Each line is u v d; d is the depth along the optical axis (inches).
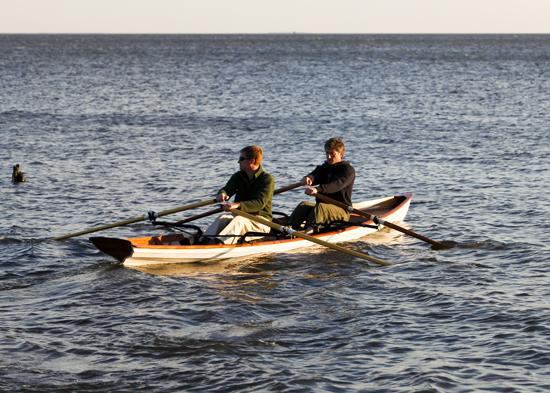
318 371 439.2
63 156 1304.1
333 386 419.2
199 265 663.8
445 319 522.9
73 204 918.4
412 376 430.3
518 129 1675.7
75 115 1998.0
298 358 458.3
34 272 633.0
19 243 718.5
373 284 608.4
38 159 1267.2
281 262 676.7
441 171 1154.0
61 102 2357.3
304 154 1359.5
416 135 1589.6
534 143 1448.1
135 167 1194.0
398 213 822.5
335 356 461.4
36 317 526.3
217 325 514.0
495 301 556.4
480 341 482.0
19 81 3299.7
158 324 514.3
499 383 421.4
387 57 6358.3
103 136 1582.2
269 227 705.0
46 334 494.6
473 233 772.6
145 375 435.2
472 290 585.6
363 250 716.0
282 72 4141.2
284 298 573.9
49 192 985.5
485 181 1063.0
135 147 1424.7
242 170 692.1
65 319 522.6
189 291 587.8
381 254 705.0
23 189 1001.5
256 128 1740.9
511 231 780.0
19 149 1382.9
